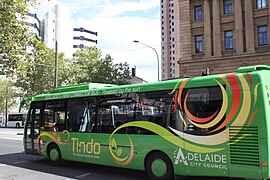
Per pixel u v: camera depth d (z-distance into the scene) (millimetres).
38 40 14523
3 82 63719
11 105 67812
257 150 7027
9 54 13578
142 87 9398
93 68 53031
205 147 7793
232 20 35125
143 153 9023
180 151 8234
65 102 11805
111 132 9953
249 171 7102
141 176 9781
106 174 10172
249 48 33438
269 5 32750
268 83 7332
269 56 31812
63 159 11719
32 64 14867
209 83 7945
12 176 9945
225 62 34656
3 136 28844
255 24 33656
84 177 9727
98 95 10594
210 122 7777
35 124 12992
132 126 9406
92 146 10484
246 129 7207
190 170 8039
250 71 7602
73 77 50938
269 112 7133
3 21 13031
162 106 8797
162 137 8641
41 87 49375
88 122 10766
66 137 11484
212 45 36281
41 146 12555
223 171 7484
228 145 7438
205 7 36719
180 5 38812
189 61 37219
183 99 8375
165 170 8562
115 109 9984
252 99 7195
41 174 10266
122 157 9547
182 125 8273
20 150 17125
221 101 7664
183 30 38281
